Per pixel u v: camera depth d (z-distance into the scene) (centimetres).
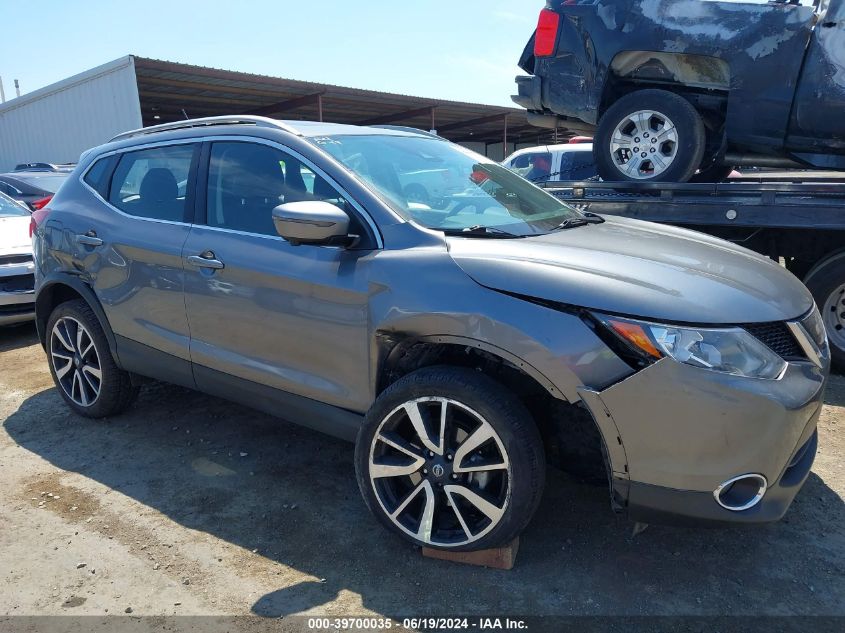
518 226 297
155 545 289
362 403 286
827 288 458
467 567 270
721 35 488
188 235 342
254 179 326
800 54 470
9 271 595
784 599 250
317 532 297
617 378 227
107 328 391
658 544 286
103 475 355
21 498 332
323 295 286
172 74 1573
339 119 2486
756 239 484
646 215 494
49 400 470
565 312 235
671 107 505
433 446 262
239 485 342
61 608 249
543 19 555
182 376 358
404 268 266
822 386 251
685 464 225
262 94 1884
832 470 347
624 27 516
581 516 308
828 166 501
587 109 551
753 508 232
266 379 316
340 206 293
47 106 1653
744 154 548
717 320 227
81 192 414
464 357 279
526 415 249
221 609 247
